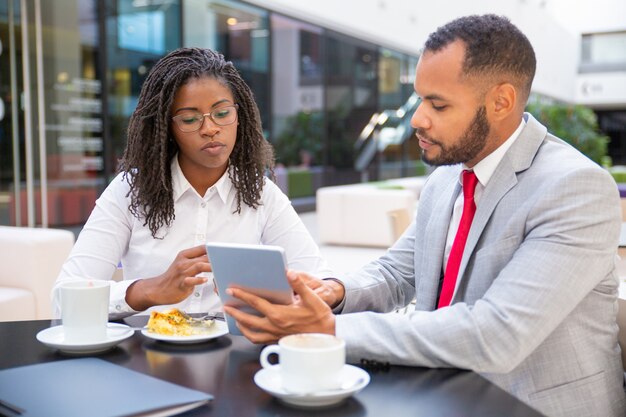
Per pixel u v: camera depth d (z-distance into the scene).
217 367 1.17
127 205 1.79
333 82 11.37
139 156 1.75
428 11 12.73
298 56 11.39
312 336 1.03
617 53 22.05
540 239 1.23
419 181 10.23
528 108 14.07
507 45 1.27
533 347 1.16
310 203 11.12
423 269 1.53
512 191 1.34
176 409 0.94
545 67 18.62
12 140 6.16
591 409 1.27
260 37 10.00
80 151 6.83
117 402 0.94
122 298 1.51
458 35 1.28
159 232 1.79
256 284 1.19
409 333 1.17
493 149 1.37
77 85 6.76
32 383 1.03
